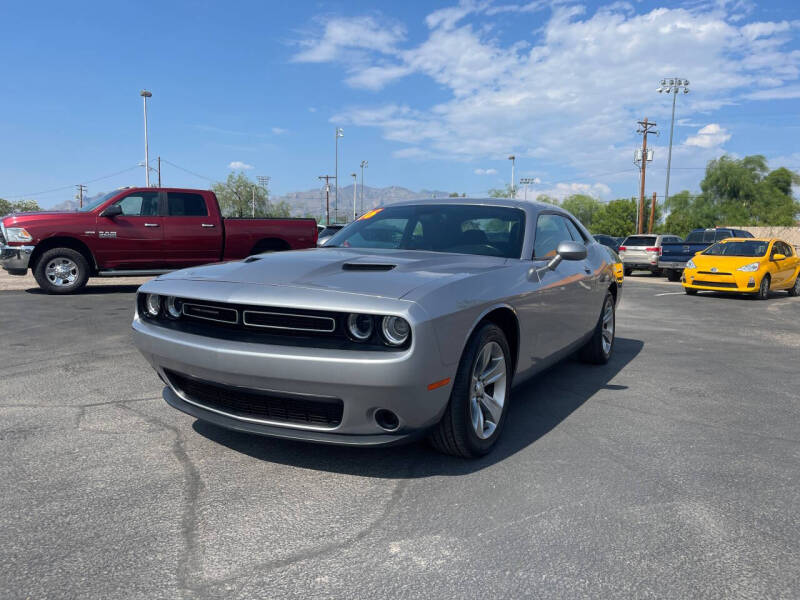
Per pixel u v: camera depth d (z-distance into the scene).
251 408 2.97
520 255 3.91
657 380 5.16
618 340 7.28
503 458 3.24
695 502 2.73
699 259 14.02
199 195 11.67
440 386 2.79
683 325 8.79
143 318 3.43
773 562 2.23
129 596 1.96
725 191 62.75
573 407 4.27
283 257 3.54
